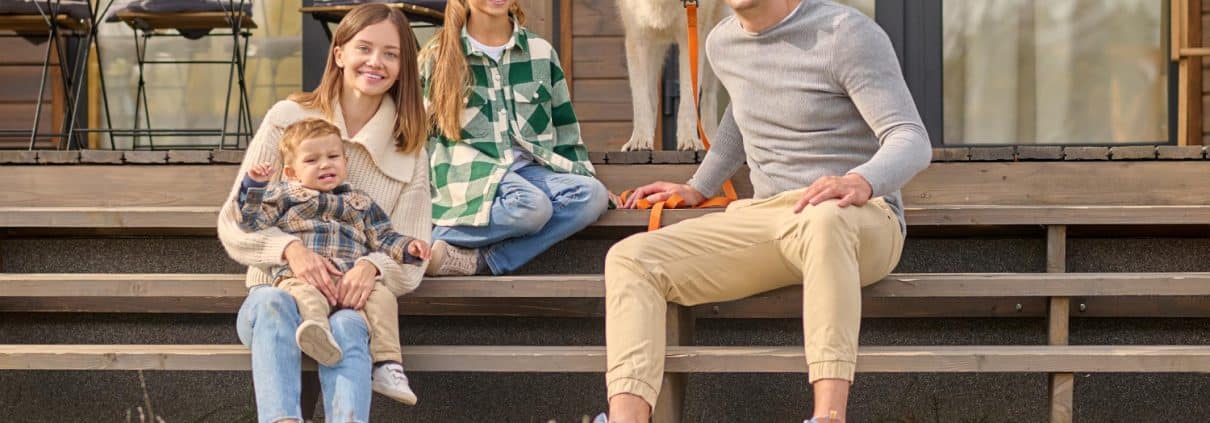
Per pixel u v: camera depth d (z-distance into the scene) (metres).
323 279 2.50
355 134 2.77
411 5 4.06
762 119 2.72
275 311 2.42
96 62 4.82
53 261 3.22
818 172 2.66
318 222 2.61
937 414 3.02
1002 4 4.69
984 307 2.98
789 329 3.06
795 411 3.04
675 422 2.64
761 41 2.71
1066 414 2.60
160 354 2.65
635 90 3.91
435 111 2.98
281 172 2.69
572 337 3.09
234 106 4.85
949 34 4.71
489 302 3.04
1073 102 4.68
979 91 4.70
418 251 2.64
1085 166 3.16
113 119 4.84
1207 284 2.71
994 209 2.92
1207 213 2.85
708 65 3.95
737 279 2.59
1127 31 4.65
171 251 3.20
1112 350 2.59
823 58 2.62
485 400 3.08
